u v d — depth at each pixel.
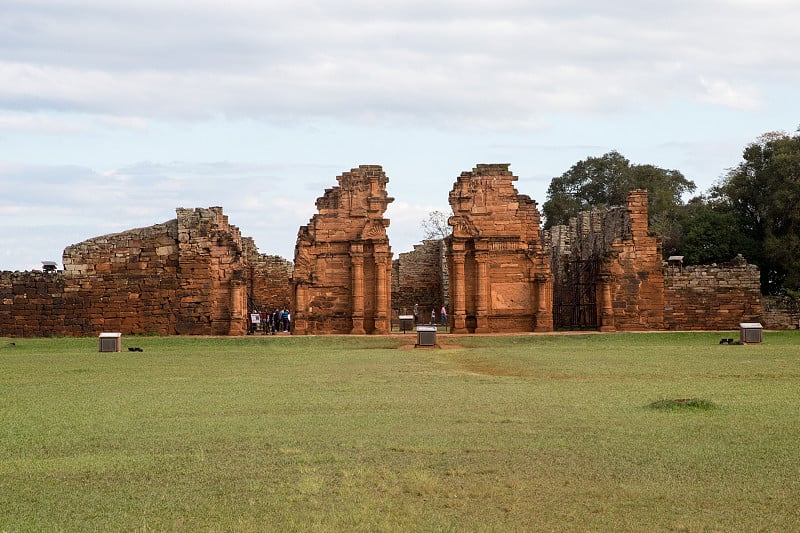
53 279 67.88
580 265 78.44
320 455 22.58
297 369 43.12
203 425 26.72
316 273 69.44
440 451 22.80
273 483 20.22
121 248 68.06
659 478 20.17
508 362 45.34
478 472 20.88
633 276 70.19
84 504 18.81
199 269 67.62
